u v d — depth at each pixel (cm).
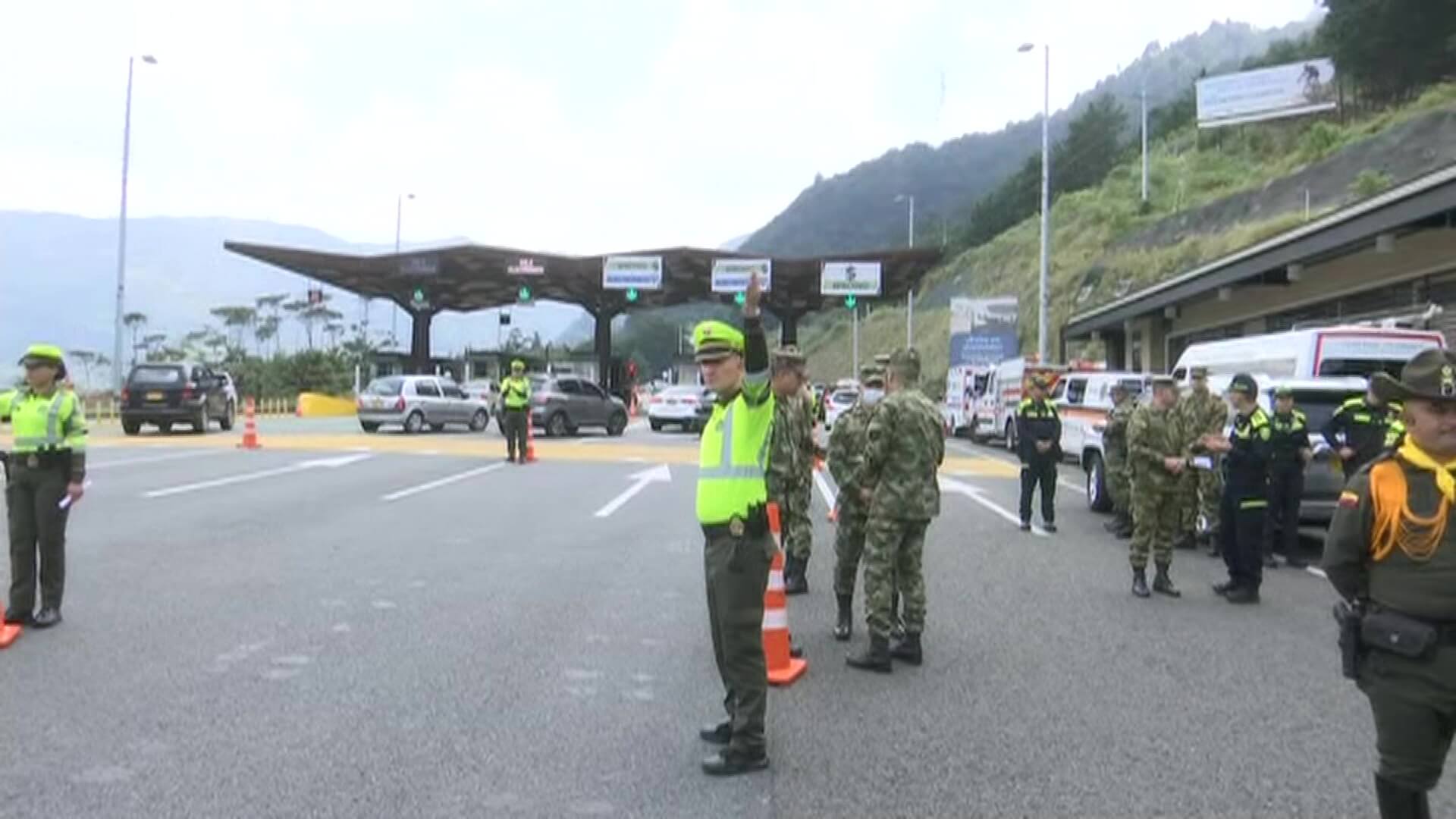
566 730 527
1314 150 6081
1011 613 823
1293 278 2580
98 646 666
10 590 734
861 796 452
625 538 1123
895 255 4378
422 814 425
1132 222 7225
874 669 652
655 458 2219
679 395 3569
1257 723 555
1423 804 322
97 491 1455
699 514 497
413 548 1038
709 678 616
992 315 4612
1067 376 2241
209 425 3225
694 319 15100
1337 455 1115
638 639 702
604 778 467
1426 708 316
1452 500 313
